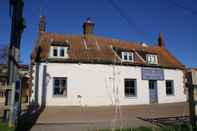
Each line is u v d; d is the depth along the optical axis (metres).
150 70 22.91
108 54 22.34
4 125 7.16
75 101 19.56
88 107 18.81
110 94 20.70
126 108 18.52
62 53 20.38
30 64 20.09
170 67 24.02
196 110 6.18
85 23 24.78
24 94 22.67
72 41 23.00
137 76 22.16
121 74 21.48
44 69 19.34
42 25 23.61
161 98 23.00
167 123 10.70
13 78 7.75
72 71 19.91
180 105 20.55
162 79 23.39
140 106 20.05
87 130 9.21
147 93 22.38
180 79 24.53
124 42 26.22
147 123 11.15
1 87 7.35
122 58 22.52
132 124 10.84
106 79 20.80
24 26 8.49
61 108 17.70
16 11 8.15
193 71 6.39
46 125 10.44
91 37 24.52
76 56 20.58
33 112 15.22
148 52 24.28
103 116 13.88
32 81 19.20
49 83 19.25
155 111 16.58
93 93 20.16
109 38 25.67
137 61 22.70
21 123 10.02
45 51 20.38
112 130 8.77
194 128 6.14
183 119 11.80
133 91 21.91
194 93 6.24
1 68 25.64
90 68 20.47
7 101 7.78
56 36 23.28
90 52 21.83
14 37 8.03
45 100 18.97
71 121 11.75
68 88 19.59
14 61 7.85
